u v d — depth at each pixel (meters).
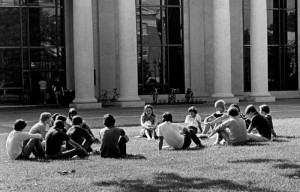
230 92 41.94
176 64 45.59
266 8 44.72
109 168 13.49
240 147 16.88
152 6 44.97
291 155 14.91
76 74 37.97
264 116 18.81
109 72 43.44
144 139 20.47
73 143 15.71
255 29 42.12
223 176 11.94
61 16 43.53
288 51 48.53
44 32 43.16
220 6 41.34
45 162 14.90
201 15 45.84
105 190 10.81
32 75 43.03
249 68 47.31
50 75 43.44
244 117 19.84
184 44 45.62
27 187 11.36
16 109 38.22
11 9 42.53
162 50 45.25
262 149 16.22
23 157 15.68
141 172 12.77
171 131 16.86
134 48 38.97
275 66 48.31
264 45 42.22
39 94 42.88
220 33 41.34
